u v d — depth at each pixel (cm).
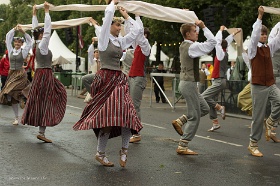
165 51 4459
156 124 1134
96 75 627
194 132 739
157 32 2686
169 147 805
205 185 562
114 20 636
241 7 2319
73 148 772
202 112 790
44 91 809
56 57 3088
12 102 1031
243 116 1315
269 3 2278
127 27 710
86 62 3866
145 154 738
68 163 659
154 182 569
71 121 1127
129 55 899
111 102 607
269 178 604
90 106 620
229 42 1045
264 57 735
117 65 630
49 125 808
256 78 736
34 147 774
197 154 746
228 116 1353
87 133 934
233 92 1364
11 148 761
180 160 700
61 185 545
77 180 568
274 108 855
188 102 729
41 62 815
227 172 630
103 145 643
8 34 1012
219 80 1017
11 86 1027
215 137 949
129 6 719
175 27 2670
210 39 700
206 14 1634
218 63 1018
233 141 900
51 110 814
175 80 1495
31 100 809
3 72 1628
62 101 830
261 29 724
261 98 738
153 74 1584
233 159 719
